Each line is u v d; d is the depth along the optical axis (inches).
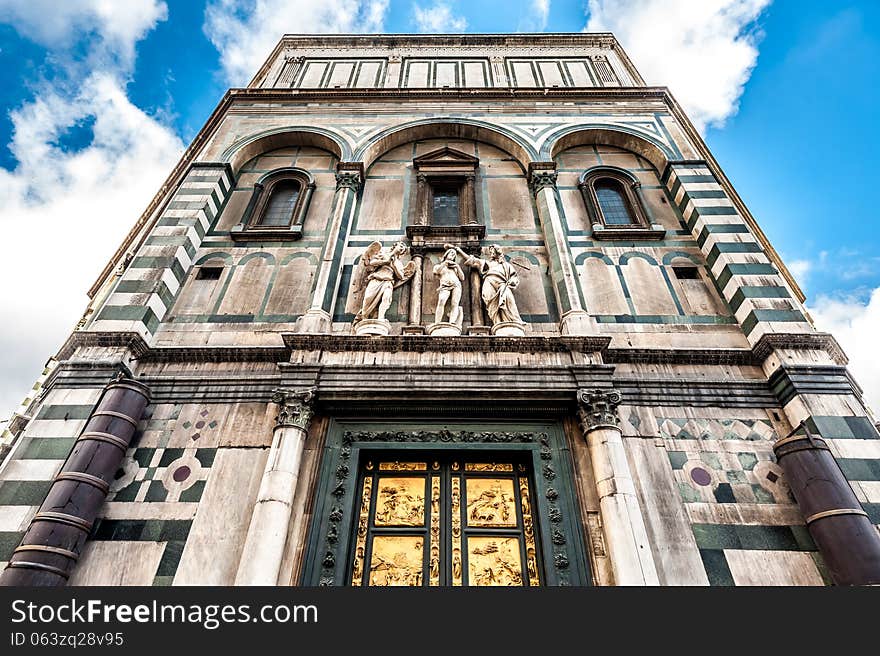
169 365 314.8
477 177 460.1
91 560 239.3
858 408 276.5
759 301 331.6
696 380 306.2
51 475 255.1
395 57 647.8
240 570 225.8
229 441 282.0
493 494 277.9
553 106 521.0
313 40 672.4
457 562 255.8
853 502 238.8
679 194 429.1
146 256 364.2
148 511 256.4
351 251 396.2
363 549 258.2
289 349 314.7
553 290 367.6
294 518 255.0
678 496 263.3
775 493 264.4
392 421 293.7
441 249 394.6
